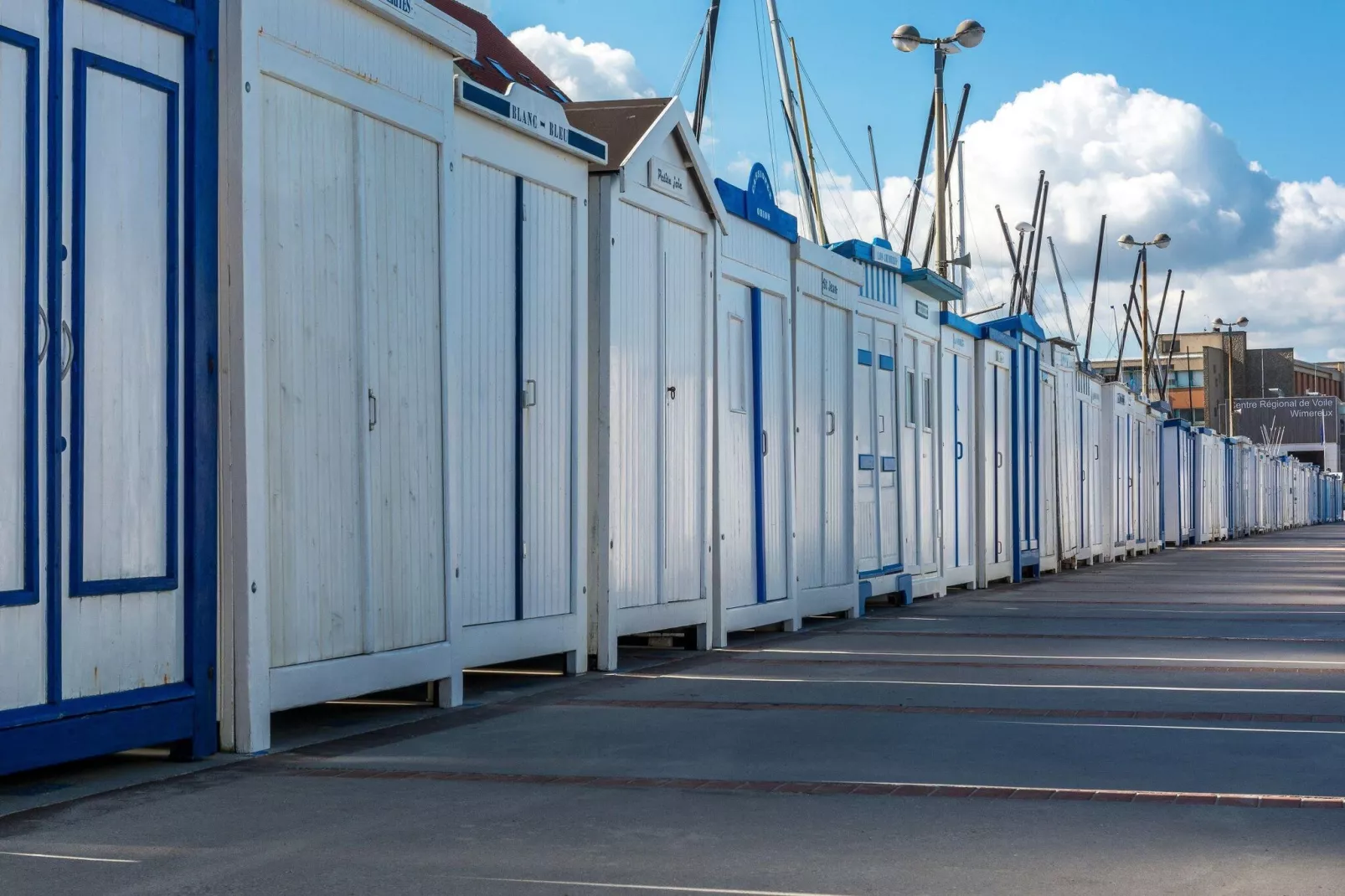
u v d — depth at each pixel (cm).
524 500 968
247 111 683
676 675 1027
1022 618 1560
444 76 859
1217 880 443
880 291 1727
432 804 566
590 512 1064
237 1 681
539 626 980
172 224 658
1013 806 557
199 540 669
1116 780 611
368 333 784
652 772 636
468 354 909
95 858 477
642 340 1123
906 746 703
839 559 1560
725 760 666
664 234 1161
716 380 1248
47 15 593
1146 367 5109
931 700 877
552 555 1002
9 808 559
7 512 576
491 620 930
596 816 541
